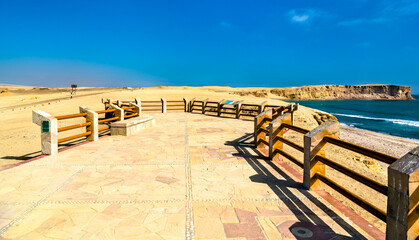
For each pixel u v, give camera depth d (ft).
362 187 19.45
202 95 138.92
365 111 260.01
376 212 9.73
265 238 10.10
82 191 14.85
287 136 36.91
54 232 10.50
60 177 17.22
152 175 17.81
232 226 11.04
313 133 15.03
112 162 20.92
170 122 48.60
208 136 33.30
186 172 18.53
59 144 32.22
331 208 12.81
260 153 24.32
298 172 18.69
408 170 8.10
